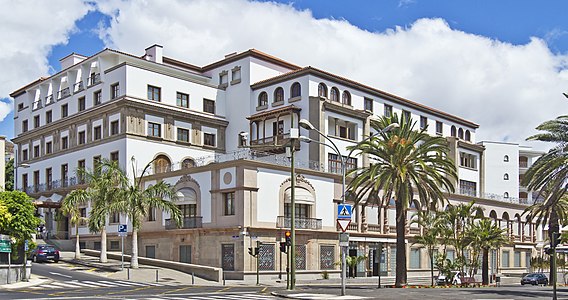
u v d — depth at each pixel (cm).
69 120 6562
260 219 4872
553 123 3622
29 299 2483
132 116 5872
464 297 2869
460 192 7812
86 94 6438
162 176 5534
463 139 8344
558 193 3741
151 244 5528
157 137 6031
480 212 5762
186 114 6316
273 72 6819
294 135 3325
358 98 6581
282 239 4997
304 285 4362
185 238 5203
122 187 4853
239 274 4684
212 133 6606
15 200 3728
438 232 5175
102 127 6131
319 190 5394
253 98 6544
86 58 6531
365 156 6381
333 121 6156
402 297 2805
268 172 4994
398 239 4203
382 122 4425
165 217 5416
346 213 2888
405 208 4103
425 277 6378
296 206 5203
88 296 2720
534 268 7944
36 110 7288
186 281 4288
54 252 5222
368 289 3659
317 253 5269
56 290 3170
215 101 6700
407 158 4244
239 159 4816
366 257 5369
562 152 3681
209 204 5050
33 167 7188
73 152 6512
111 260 5297
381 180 4169
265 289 3600
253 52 6600
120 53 6250
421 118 7556
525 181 3897
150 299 2559
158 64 6519
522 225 8344
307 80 6038
